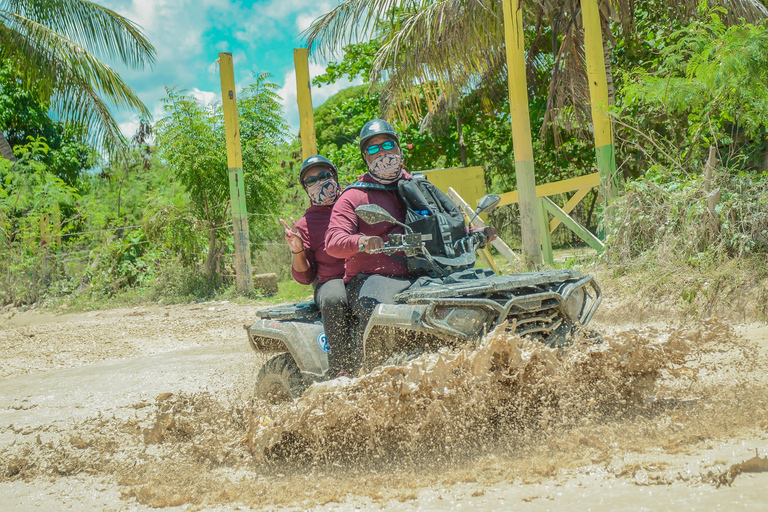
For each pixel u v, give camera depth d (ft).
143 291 51.70
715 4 33.50
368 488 9.26
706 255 22.95
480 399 9.91
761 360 13.78
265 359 22.13
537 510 7.50
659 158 35.45
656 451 9.02
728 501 7.03
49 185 56.08
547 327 11.46
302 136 38.09
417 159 65.26
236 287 48.83
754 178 24.40
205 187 52.70
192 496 9.93
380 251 12.05
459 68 39.45
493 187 73.10
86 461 12.39
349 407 10.29
